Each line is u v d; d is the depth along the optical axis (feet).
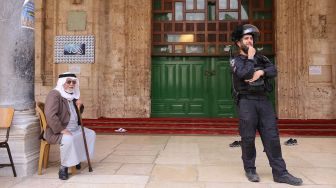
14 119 16.90
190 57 40.86
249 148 15.57
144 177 16.05
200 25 40.47
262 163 19.19
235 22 40.19
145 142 26.89
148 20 40.09
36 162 17.38
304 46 38.29
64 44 38.83
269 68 15.29
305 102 38.19
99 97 39.24
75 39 38.81
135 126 34.81
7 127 16.14
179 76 41.01
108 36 40.24
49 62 40.19
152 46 40.73
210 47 40.42
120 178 15.92
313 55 38.34
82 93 38.52
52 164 19.08
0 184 14.99
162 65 41.06
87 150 17.13
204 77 40.78
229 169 17.65
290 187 14.38
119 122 36.19
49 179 15.83
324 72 38.14
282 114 38.55
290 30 38.81
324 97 38.06
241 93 15.71
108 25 40.24
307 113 38.22
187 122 36.83
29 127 17.06
